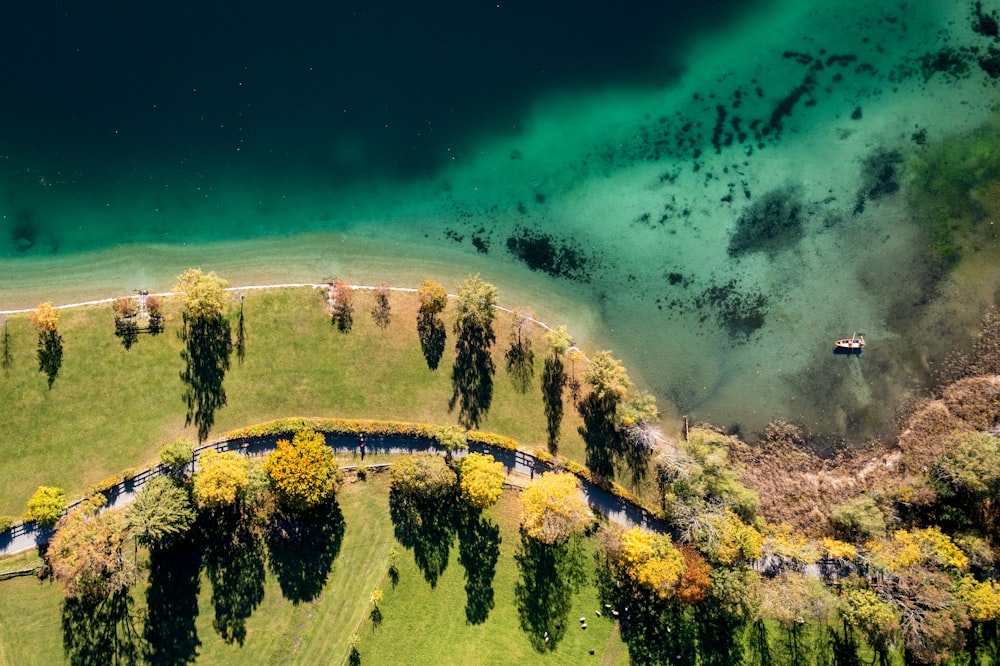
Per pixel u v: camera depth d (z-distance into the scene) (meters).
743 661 63.25
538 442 65.06
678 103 68.75
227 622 60.97
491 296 62.53
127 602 60.28
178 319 63.94
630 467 65.25
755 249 68.12
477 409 65.06
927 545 62.09
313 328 64.94
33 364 62.50
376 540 62.78
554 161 67.88
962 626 60.09
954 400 67.12
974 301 68.12
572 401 65.62
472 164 67.38
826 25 68.94
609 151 68.19
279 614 61.41
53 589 60.09
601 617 63.50
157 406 63.03
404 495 63.22
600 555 63.91
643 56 68.81
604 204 67.94
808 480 66.75
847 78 68.81
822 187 68.56
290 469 57.59
